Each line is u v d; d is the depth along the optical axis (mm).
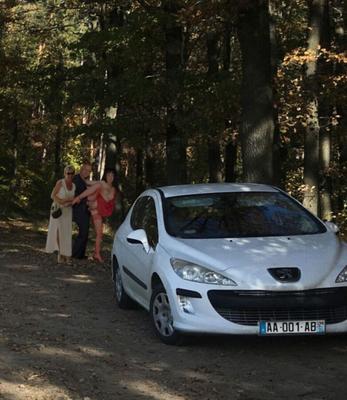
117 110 20453
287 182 24328
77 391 5191
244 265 6246
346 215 18359
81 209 12812
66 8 21984
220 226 7238
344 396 5125
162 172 38344
